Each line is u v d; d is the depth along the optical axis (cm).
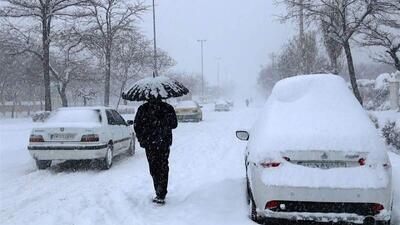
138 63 3912
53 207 719
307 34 2781
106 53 3331
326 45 2108
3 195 820
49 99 2945
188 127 2578
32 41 3131
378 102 3297
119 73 3897
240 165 1091
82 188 873
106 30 3306
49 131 1067
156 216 641
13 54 3008
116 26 3291
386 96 3459
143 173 1029
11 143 1614
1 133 1934
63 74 3403
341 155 525
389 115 2062
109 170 1095
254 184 557
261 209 544
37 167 1123
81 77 3509
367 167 524
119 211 682
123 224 609
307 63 2742
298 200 523
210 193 742
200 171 1020
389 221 545
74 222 626
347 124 567
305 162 533
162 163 711
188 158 1248
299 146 535
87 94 4475
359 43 1811
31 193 837
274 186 527
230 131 2227
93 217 649
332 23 1872
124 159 1303
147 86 711
